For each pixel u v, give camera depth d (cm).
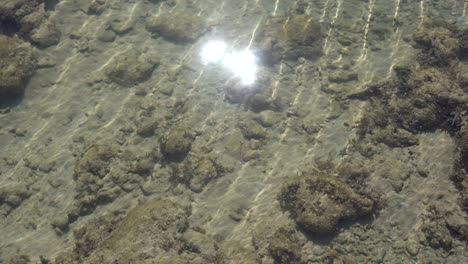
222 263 232
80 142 267
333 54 286
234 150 262
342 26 295
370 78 277
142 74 282
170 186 256
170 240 233
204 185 255
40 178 260
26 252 245
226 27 297
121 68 282
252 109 272
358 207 241
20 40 284
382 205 245
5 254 245
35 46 290
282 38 286
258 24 297
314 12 301
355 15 299
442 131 258
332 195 242
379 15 298
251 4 305
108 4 305
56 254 243
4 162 263
